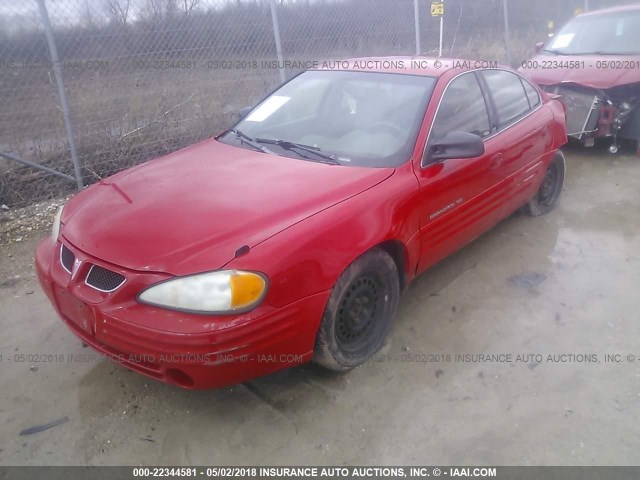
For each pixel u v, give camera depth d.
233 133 3.83
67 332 3.40
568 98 6.61
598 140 7.41
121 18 5.79
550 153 4.64
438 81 3.59
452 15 9.66
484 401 2.78
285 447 2.52
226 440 2.56
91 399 2.83
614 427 2.59
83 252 2.55
